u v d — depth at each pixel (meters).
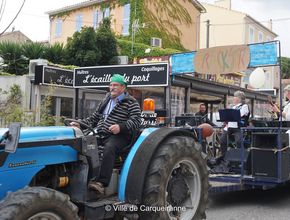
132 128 4.72
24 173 3.91
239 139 7.52
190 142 5.02
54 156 4.15
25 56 19.83
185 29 31.44
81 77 12.46
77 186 4.36
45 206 3.53
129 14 28.44
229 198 7.75
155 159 4.60
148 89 14.66
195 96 15.73
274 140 6.87
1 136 3.82
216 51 11.13
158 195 4.50
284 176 6.86
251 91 16.69
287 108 8.28
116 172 4.74
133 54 25.38
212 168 7.66
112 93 4.92
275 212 6.71
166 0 29.75
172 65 12.66
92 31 22.19
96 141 4.47
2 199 3.66
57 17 33.53
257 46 10.46
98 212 4.28
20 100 14.99
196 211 5.04
